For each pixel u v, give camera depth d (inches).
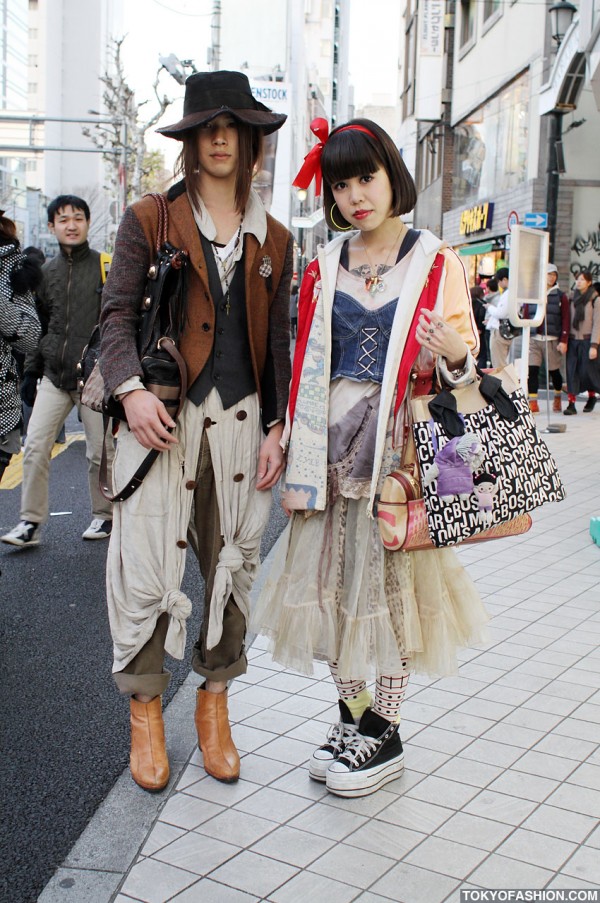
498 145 839.1
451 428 87.3
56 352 194.4
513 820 92.1
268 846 87.0
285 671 132.4
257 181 99.0
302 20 1457.9
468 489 86.6
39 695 126.7
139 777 98.1
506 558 198.4
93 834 89.7
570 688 126.2
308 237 1422.2
